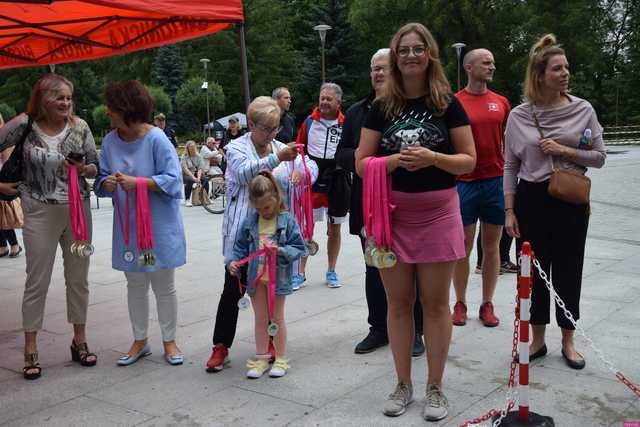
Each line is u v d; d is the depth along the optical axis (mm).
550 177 4062
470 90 5008
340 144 4500
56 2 5145
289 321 5352
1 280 7176
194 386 4043
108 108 4211
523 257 3240
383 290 4547
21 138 4172
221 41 61844
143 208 4199
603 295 5848
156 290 4434
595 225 10289
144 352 4582
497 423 3277
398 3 48375
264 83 62938
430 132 3283
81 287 4492
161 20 5582
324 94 6137
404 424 3432
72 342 4602
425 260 3365
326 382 4043
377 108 3434
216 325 4324
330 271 6484
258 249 4125
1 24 5801
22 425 3543
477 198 4938
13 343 5023
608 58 50031
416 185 3311
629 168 21281
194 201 13734
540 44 4219
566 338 4238
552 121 4133
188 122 56250
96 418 3613
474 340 4738
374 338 4617
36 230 4227
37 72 60188
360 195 4488
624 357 4316
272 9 63438
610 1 51000
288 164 4504
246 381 4098
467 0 44188
